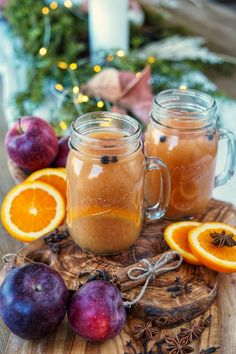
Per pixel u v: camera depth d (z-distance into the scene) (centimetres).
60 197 62
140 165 52
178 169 57
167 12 128
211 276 53
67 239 58
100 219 53
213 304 52
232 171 64
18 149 66
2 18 115
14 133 67
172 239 56
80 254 56
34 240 57
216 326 50
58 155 69
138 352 47
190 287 51
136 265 53
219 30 121
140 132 51
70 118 84
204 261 52
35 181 62
